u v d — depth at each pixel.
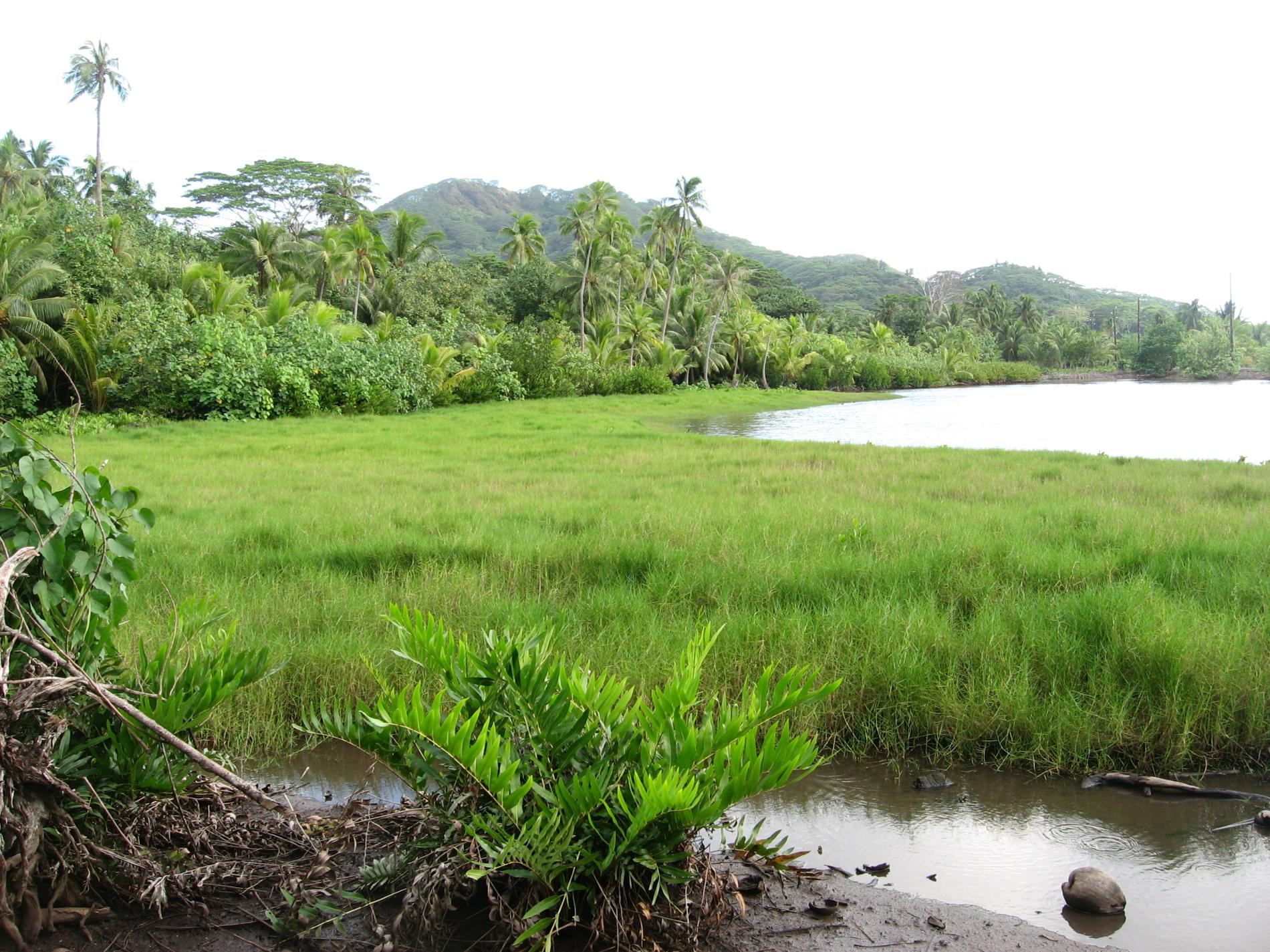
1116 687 5.06
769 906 3.30
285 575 7.43
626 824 2.92
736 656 5.41
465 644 3.48
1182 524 8.96
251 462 15.51
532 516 9.92
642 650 5.54
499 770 2.97
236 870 3.30
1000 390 73.12
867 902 3.34
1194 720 4.71
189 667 3.58
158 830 3.35
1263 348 105.19
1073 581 6.97
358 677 5.20
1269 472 13.64
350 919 3.07
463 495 11.56
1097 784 4.45
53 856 3.05
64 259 30.20
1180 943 3.19
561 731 3.11
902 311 113.81
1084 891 3.37
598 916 2.87
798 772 4.61
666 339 61.31
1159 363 100.94
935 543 8.11
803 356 68.12
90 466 3.49
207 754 4.02
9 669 3.18
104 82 46.38
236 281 34.31
